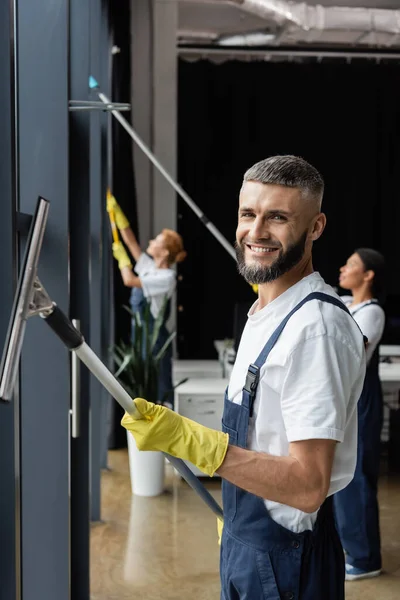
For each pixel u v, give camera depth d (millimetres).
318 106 6797
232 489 1529
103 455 5016
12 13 1620
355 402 1448
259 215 1425
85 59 2791
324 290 1477
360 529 3256
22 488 2455
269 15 5969
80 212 2773
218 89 6703
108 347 5348
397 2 6590
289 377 1363
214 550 3557
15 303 1040
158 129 6453
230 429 1520
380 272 3293
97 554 3484
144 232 6480
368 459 3232
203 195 6723
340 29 6059
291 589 1475
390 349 5668
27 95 2377
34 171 2389
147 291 5227
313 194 1435
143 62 6402
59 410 2443
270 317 1489
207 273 6746
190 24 6617
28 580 2471
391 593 3129
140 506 4219
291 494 1331
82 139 2723
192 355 6805
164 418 1362
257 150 6770
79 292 2822
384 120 6855
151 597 3027
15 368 997
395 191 6879
